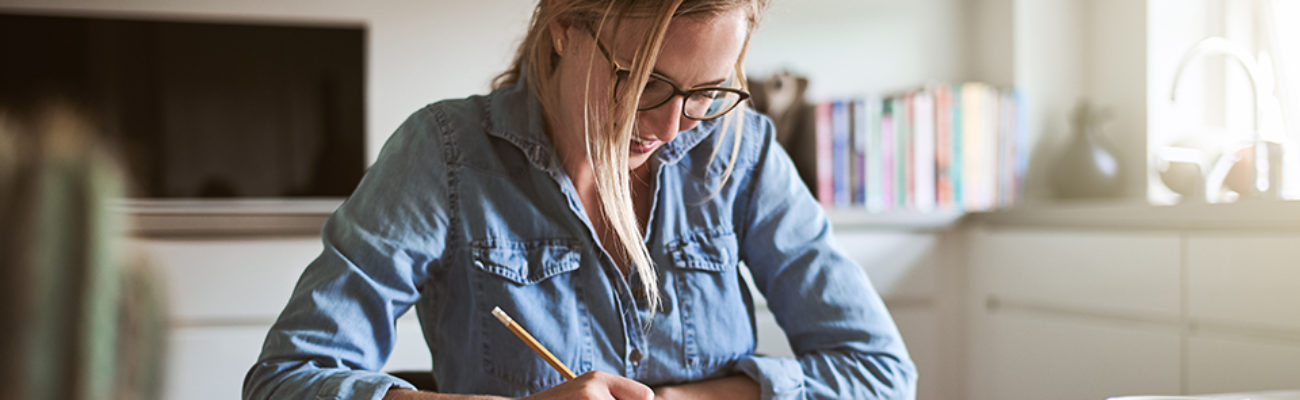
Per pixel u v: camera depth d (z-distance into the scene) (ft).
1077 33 10.19
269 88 9.10
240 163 9.04
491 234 3.59
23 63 8.62
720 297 3.84
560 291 3.65
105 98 8.77
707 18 3.20
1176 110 9.61
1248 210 6.48
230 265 7.48
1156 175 9.42
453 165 3.59
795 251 3.97
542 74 3.64
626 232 3.38
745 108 4.03
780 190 4.01
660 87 3.30
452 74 9.33
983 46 10.38
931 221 8.91
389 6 9.25
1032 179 10.00
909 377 3.92
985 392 8.95
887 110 9.36
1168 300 7.09
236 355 7.45
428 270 3.60
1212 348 6.68
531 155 3.63
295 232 7.64
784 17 10.01
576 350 3.63
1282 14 8.93
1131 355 7.35
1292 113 8.64
